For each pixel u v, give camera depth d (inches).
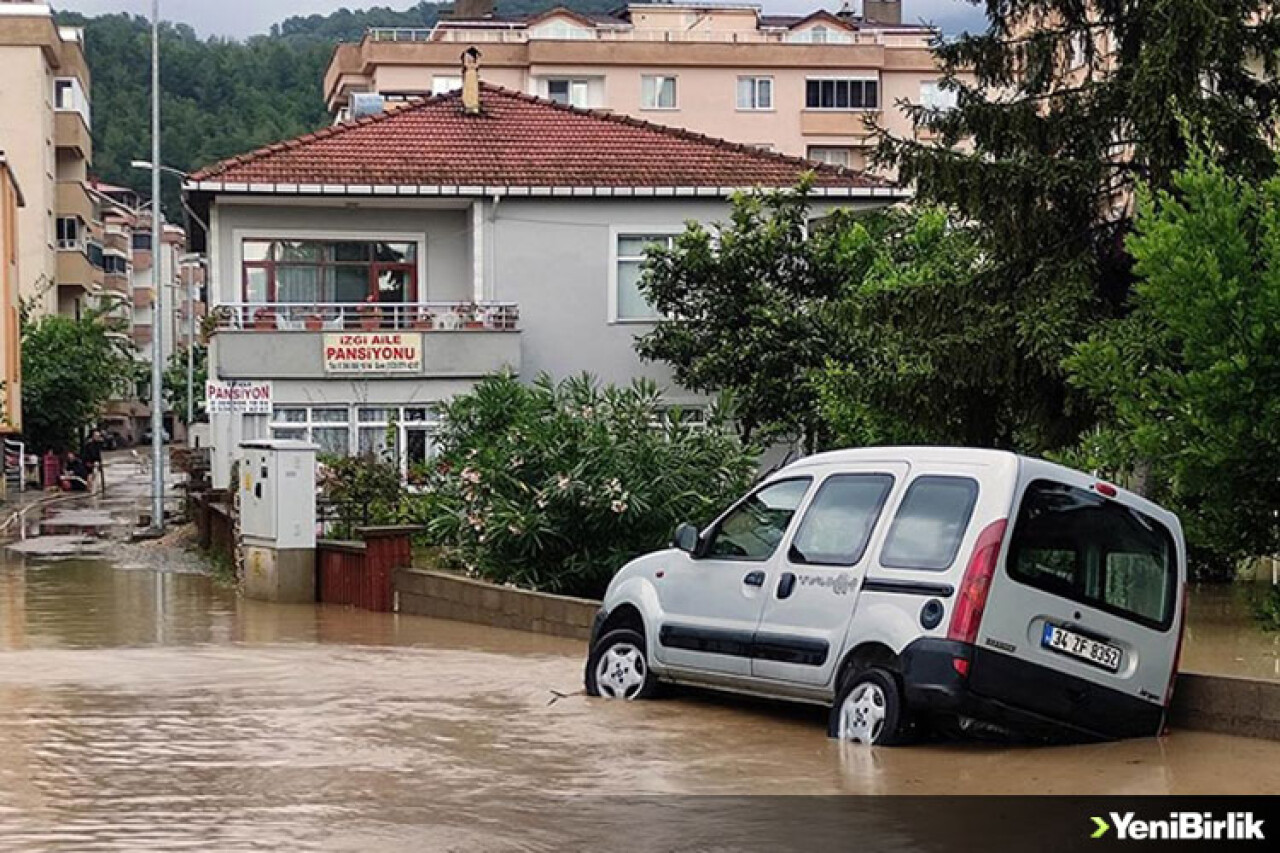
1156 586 433.1
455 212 1424.7
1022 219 755.4
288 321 1362.0
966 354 765.3
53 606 884.6
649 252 1270.9
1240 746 422.3
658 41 3075.8
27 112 2822.3
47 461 2253.9
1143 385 538.0
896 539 428.5
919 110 795.4
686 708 489.4
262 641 712.4
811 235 1277.1
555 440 826.2
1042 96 778.2
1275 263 496.7
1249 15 726.5
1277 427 504.7
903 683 412.8
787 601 450.0
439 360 1352.1
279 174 1359.5
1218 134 709.3
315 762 398.3
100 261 3900.1
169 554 1273.4
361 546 872.9
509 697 518.0
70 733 443.5
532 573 809.5
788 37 3282.5
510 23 3307.1
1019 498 412.8
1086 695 416.5
